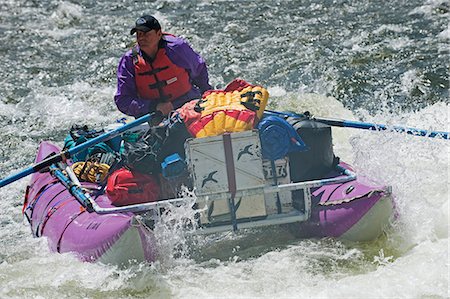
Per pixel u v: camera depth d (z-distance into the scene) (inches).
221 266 733.9
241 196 732.7
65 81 1446.9
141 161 769.6
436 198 823.7
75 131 944.9
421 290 668.1
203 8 1802.4
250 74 1412.4
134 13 1807.3
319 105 1248.8
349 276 703.1
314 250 753.6
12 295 706.2
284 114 831.1
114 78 1456.7
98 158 892.6
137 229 705.0
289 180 759.1
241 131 729.0
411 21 1605.6
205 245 785.6
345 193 768.3
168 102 875.4
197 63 908.0
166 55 880.9
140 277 706.8
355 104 1274.6
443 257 716.7
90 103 1347.2
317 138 794.8
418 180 789.9
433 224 768.3
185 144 723.4
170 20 1732.3
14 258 800.3
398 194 761.6
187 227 744.3
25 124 1270.9
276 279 703.7
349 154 1013.8
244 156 729.0
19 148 1186.0
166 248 724.7
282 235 802.2
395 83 1325.0
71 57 1563.7
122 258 713.6
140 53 888.3
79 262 743.1
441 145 900.0
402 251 744.3
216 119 737.6
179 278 712.4
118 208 736.3
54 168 916.6
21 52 1593.3
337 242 764.0
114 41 1641.2
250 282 701.3
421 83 1315.2
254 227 784.9
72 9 1824.6
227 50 1530.5
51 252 804.6
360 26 1604.3
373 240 760.3
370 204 741.3
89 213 788.0
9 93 1391.5
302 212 764.0
